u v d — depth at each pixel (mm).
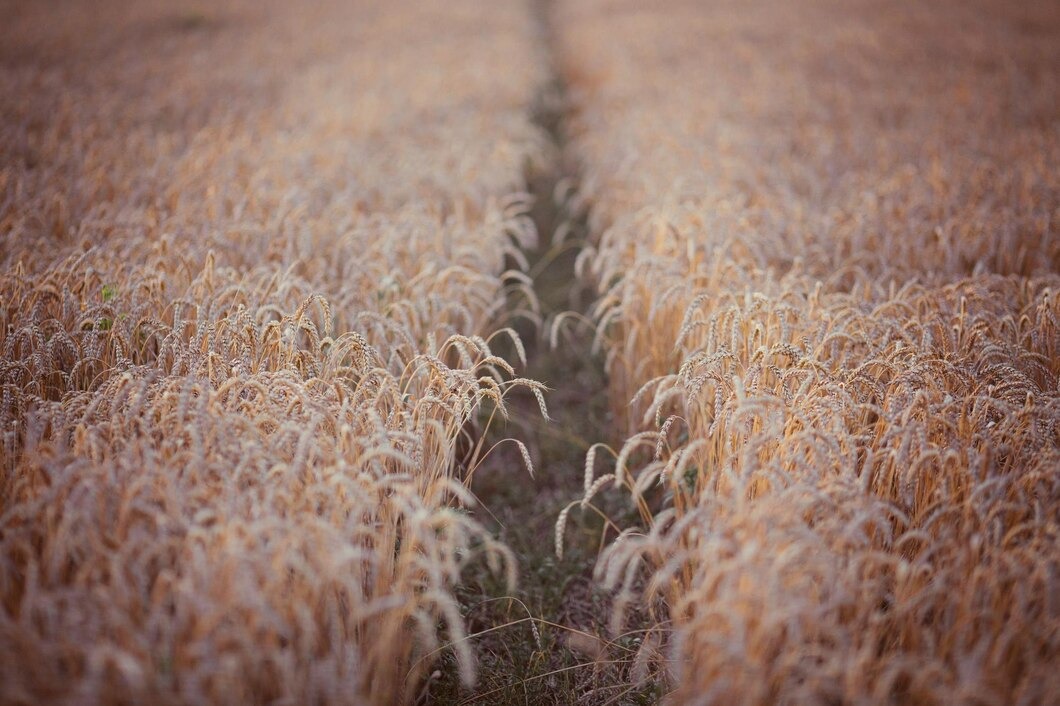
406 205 5270
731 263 3768
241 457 2240
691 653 2264
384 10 21219
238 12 19188
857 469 2559
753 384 2791
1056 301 3492
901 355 2889
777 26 16734
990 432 2518
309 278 4141
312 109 8789
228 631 1725
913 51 13219
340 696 1826
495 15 20750
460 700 2621
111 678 1739
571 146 9500
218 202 4828
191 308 3439
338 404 2555
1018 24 16375
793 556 1921
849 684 1801
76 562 1997
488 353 2881
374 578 2215
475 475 3949
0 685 1638
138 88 9672
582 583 3326
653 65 12602
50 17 16375
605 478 2359
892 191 5555
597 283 6066
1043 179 5793
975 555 2109
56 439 2303
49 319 3168
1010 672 1922
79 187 5223
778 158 6840
